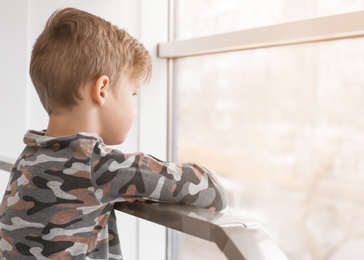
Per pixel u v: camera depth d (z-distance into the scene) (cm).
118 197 75
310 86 143
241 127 166
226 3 168
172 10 192
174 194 76
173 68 193
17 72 171
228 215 58
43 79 83
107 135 86
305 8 141
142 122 190
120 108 85
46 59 82
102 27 84
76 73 80
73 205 75
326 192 141
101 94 81
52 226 76
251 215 165
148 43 189
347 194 135
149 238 197
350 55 131
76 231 77
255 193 163
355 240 134
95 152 75
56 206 76
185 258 193
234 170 170
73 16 85
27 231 78
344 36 131
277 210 156
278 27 141
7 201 81
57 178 75
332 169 139
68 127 83
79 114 82
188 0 184
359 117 130
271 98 155
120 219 192
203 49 168
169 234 200
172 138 196
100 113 84
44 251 77
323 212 142
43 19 173
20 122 172
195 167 81
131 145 189
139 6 187
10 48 170
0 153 171
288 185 152
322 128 141
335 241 139
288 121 150
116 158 75
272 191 157
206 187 79
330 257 141
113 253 82
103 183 74
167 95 194
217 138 175
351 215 134
